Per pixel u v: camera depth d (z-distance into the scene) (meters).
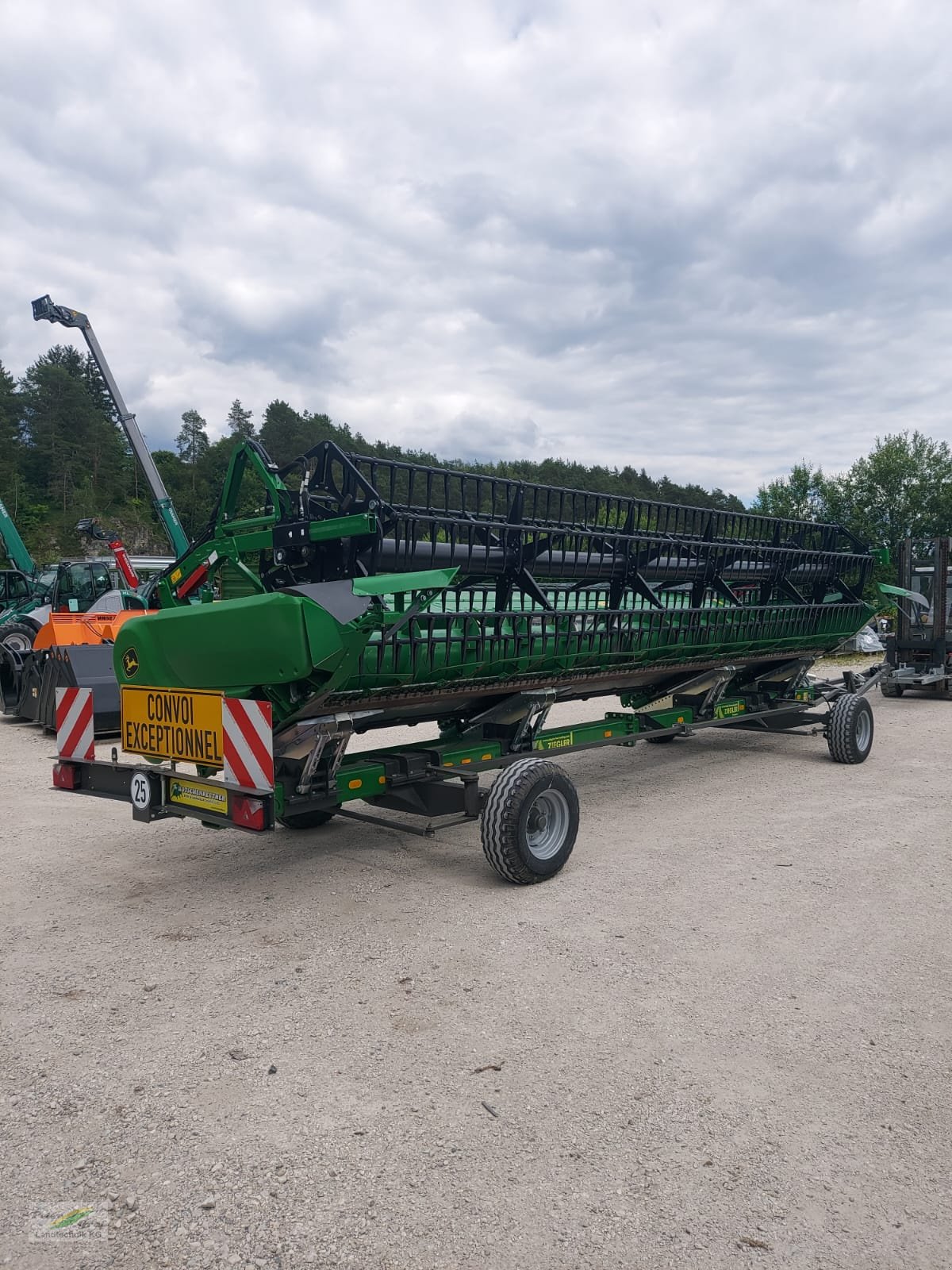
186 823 6.67
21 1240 2.25
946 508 38.97
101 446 106.31
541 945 4.14
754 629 8.11
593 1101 2.84
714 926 4.36
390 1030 3.33
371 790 5.13
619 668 6.86
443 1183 2.45
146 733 4.96
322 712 4.96
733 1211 2.33
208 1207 2.36
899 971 3.82
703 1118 2.75
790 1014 3.43
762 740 10.15
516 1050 3.17
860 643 17.45
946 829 6.15
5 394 102.62
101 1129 2.73
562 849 5.17
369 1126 2.72
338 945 4.17
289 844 6.03
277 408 100.12
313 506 5.31
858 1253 2.18
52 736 10.73
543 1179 2.46
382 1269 2.13
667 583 8.02
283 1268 2.14
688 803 7.03
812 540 9.61
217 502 5.85
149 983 3.79
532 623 5.96
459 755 5.75
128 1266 2.16
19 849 5.97
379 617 4.55
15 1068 3.09
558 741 6.55
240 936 4.32
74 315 18.31
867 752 8.77
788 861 5.43
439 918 4.51
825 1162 2.53
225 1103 2.85
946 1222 2.29
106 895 4.98
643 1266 2.14
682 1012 3.45
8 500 90.06
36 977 3.86
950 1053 3.13
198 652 4.90
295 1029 3.35
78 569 17.70
